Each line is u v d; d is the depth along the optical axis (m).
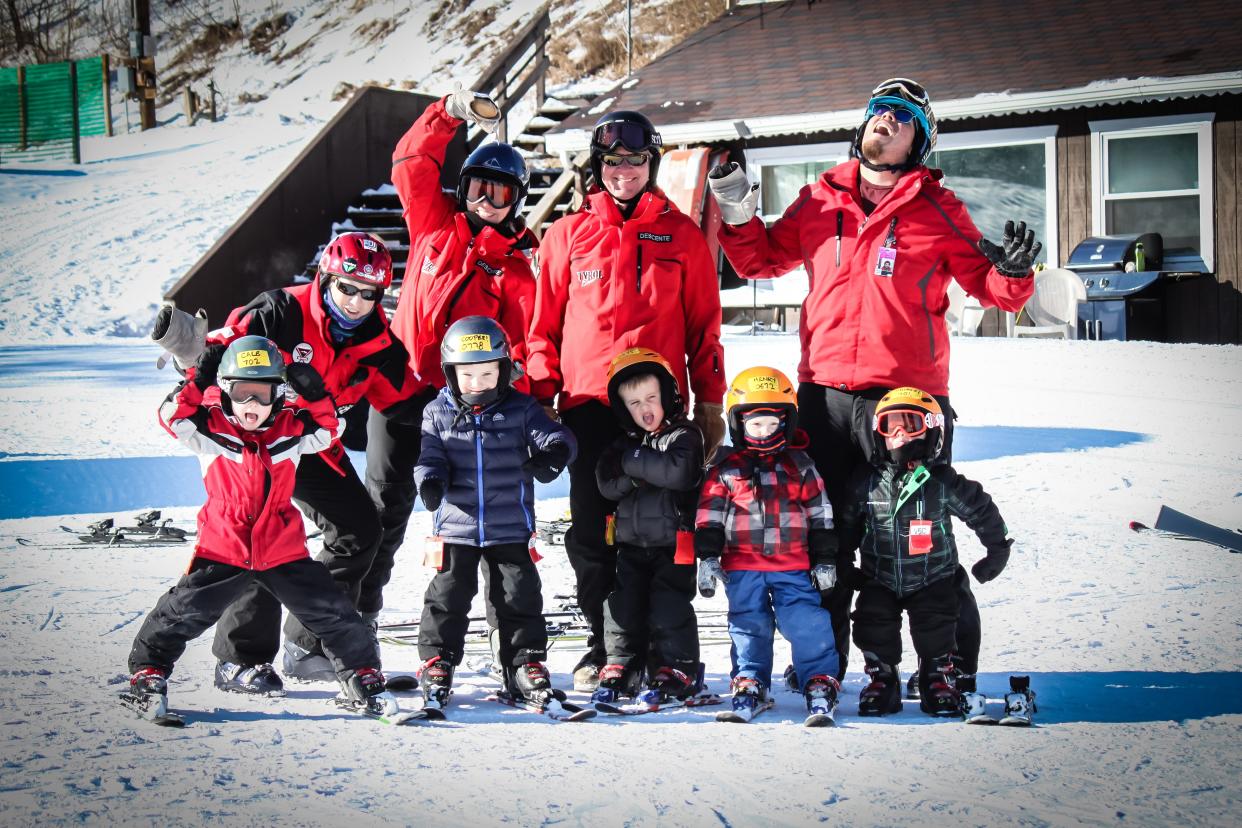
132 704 4.16
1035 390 12.98
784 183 19.94
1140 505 7.82
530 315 5.20
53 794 3.27
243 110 42.16
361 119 21.14
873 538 4.32
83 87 39.06
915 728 4.00
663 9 38.09
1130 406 11.94
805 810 3.16
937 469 4.32
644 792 3.31
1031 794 3.27
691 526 4.54
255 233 19.36
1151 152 18.58
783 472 4.46
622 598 4.56
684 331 5.03
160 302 24.23
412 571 6.64
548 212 18.47
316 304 4.60
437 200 5.25
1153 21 19.81
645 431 4.61
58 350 19.47
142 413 12.24
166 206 30.61
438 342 5.14
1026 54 19.72
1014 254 4.38
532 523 4.55
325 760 3.62
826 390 4.68
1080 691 4.33
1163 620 5.34
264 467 4.15
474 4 45.09
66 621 5.45
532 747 3.78
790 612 4.36
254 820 3.08
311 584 4.20
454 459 4.52
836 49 21.31
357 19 46.69
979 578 4.48
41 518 7.89
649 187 4.99
